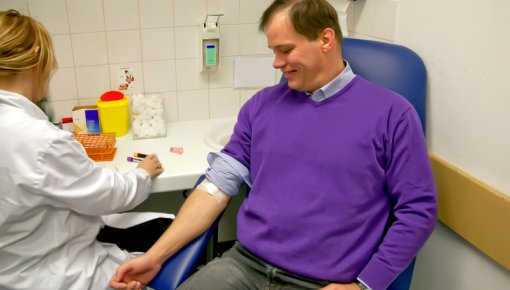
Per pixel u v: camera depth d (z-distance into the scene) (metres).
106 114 1.84
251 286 1.23
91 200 1.18
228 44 2.02
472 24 1.13
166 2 1.87
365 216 1.14
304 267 1.15
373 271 1.08
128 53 1.91
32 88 1.17
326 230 1.14
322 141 1.16
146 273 1.17
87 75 1.89
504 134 1.07
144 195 1.43
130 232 1.49
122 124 1.89
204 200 1.31
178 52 1.97
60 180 1.11
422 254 1.45
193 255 1.22
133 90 1.98
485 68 1.11
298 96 1.24
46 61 1.15
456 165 1.25
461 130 1.22
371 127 1.12
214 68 2.00
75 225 1.23
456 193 1.22
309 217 1.16
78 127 1.86
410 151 1.09
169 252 1.22
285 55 1.15
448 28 1.22
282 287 1.18
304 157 1.18
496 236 1.08
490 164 1.12
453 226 1.25
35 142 1.06
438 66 1.28
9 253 1.15
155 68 1.97
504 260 1.07
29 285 1.16
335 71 1.19
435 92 1.31
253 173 1.31
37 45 1.11
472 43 1.14
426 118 1.37
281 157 1.22
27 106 1.13
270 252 1.19
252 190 1.28
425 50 1.33
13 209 1.08
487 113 1.11
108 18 1.83
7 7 1.71
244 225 1.28
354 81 1.19
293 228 1.17
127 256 1.38
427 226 1.08
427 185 1.09
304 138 1.19
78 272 1.21
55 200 1.13
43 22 1.76
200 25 1.94
